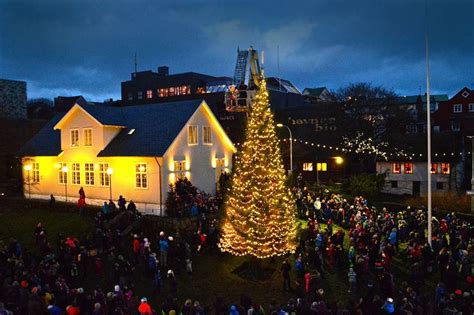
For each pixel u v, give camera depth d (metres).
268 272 23.55
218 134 36.69
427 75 24.30
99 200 33.88
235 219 24.09
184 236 27.09
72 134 35.31
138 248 23.70
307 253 24.61
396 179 50.88
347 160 52.66
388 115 53.38
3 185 40.50
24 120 49.56
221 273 23.41
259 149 23.91
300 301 16.81
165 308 16.86
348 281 21.80
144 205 31.47
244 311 16.50
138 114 35.91
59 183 36.41
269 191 23.56
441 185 48.88
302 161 55.09
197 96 78.75
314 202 31.25
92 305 16.62
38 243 25.11
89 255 23.05
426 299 18.52
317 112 58.16
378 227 26.03
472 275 21.23
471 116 67.88
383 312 16.38
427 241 24.33
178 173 32.19
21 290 16.75
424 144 51.19
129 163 32.12
